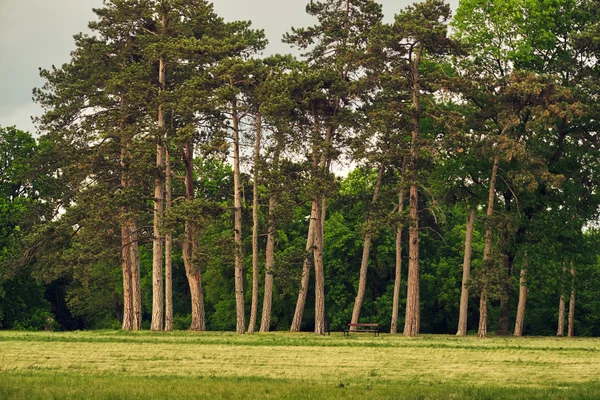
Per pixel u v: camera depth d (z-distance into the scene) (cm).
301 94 5716
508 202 5834
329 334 5359
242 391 2502
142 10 5938
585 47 5591
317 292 5650
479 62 5831
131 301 6184
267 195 5594
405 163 5666
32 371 3003
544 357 3528
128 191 5628
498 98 5406
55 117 6031
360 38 6019
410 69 5588
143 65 5812
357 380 2792
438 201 5844
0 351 3575
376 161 5591
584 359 3444
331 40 6125
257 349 3809
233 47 5578
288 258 5712
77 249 5981
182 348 3816
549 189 5738
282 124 5506
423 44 5491
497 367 3159
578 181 5662
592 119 5681
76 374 2920
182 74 5997
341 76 5841
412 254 5562
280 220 5603
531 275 5647
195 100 5391
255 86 5519
